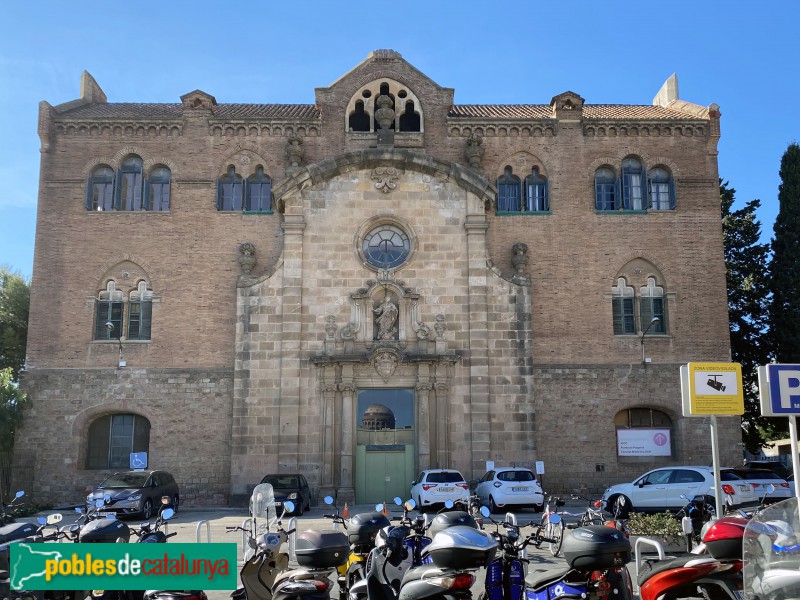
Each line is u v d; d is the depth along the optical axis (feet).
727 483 83.71
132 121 123.34
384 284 114.83
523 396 112.37
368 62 127.24
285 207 117.29
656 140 125.29
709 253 122.01
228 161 123.44
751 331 149.07
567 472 115.14
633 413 119.14
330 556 32.86
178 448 114.62
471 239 116.88
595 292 120.37
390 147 117.80
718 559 31.45
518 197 123.95
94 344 117.50
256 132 124.26
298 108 134.00
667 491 86.02
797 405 42.80
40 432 115.03
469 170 117.19
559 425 116.26
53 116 123.34
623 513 86.94
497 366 113.19
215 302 118.83
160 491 98.43
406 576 29.63
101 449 116.67
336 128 124.67
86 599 34.60
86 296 118.93
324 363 111.24
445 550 28.32
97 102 137.80
